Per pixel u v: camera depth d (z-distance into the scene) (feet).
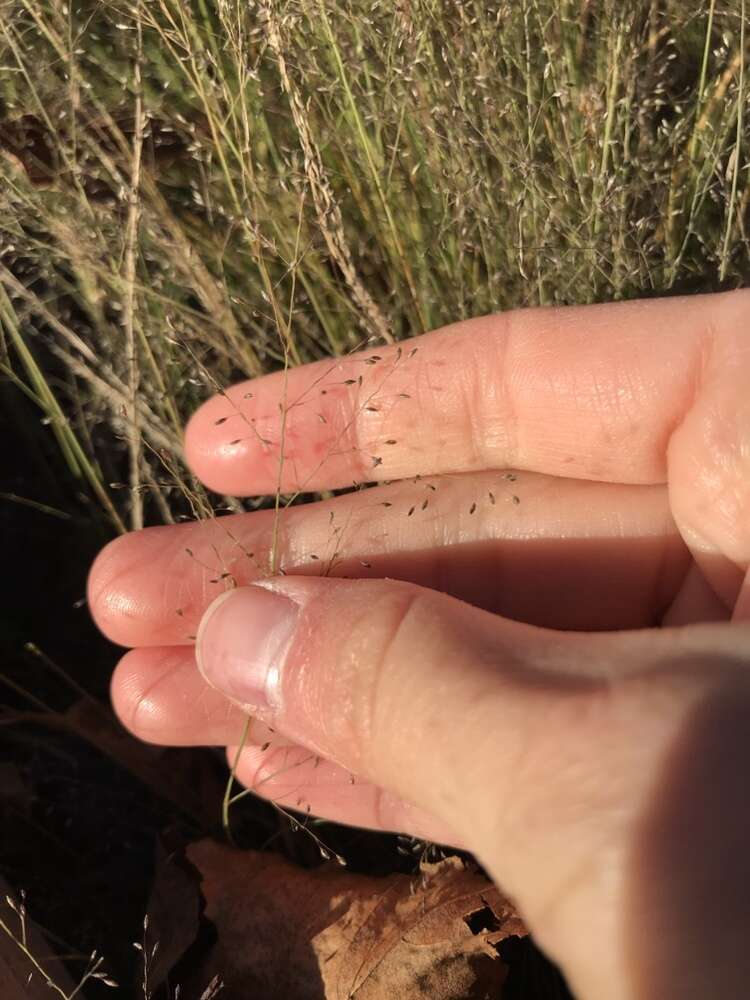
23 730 0.47
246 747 0.40
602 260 0.42
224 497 0.45
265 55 0.42
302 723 0.29
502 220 0.43
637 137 0.45
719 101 0.43
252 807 0.44
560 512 0.38
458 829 0.25
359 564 0.38
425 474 0.39
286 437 0.39
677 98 0.46
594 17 0.44
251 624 0.30
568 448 0.37
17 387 0.50
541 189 0.41
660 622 0.39
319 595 0.30
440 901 0.36
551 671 0.25
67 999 0.33
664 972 0.20
